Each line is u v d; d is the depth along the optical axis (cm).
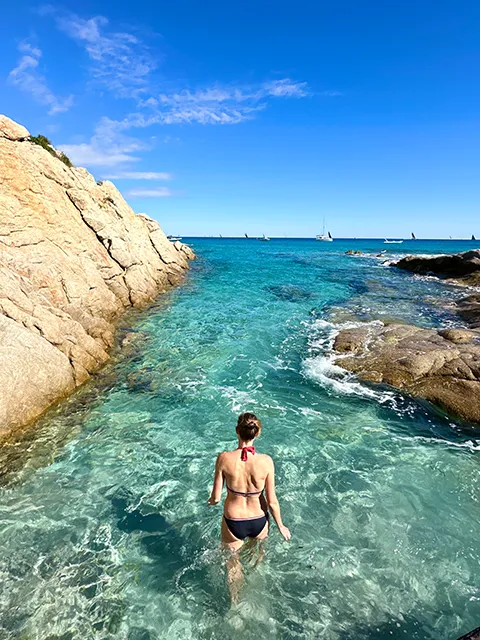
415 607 394
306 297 2223
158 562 451
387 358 1063
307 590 414
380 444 710
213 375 1030
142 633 370
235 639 364
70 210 1642
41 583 420
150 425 770
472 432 757
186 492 577
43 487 578
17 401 726
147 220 2961
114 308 1544
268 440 718
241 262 4716
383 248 10825
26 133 1514
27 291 998
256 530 420
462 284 2819
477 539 485
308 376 1026
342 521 515
